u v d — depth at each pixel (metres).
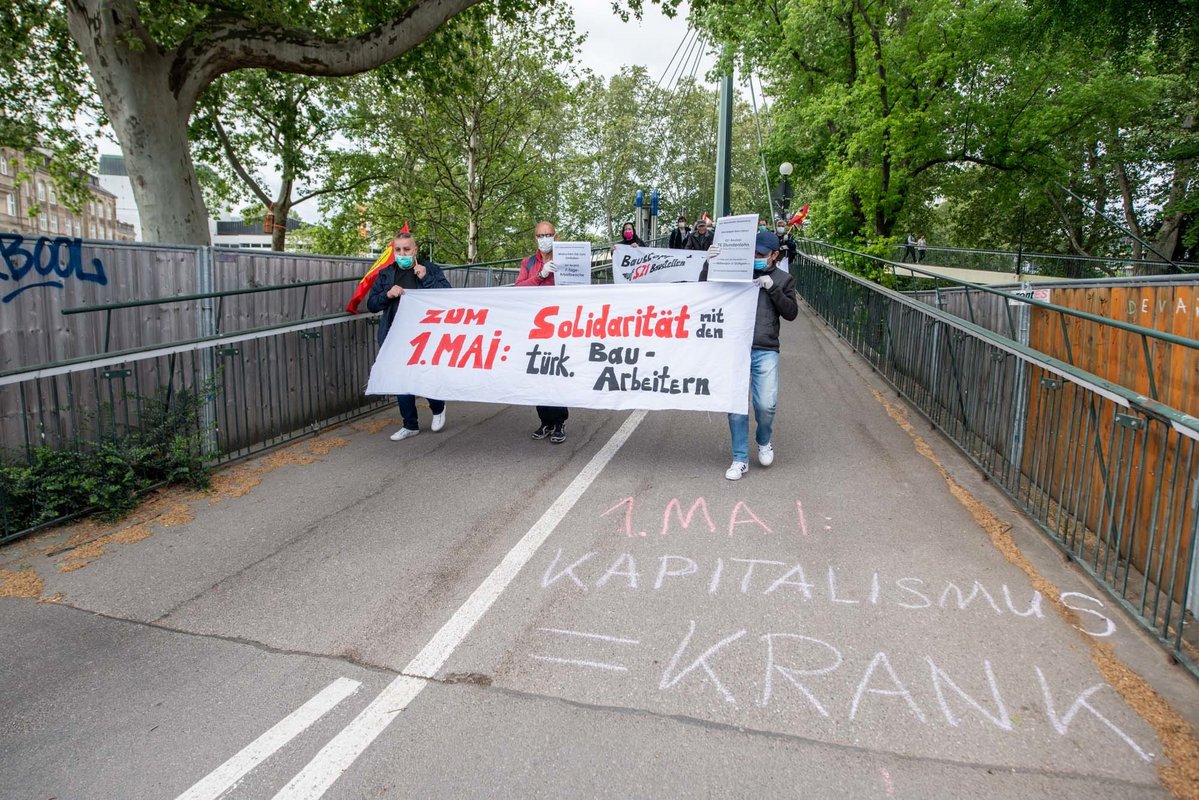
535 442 6.71
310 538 4.70
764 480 5.58
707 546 4.44
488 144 30.31
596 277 17.91
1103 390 3.98
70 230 71.81
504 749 2.74
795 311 5.77
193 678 3.21
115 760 2.71
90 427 5.43
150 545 4.61
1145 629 3.51
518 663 3.29
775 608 3.72
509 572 4.16
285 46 10.31
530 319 6.34
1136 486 4.01
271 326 6.27
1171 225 26.58
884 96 19.86
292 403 7.09
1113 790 2.51
